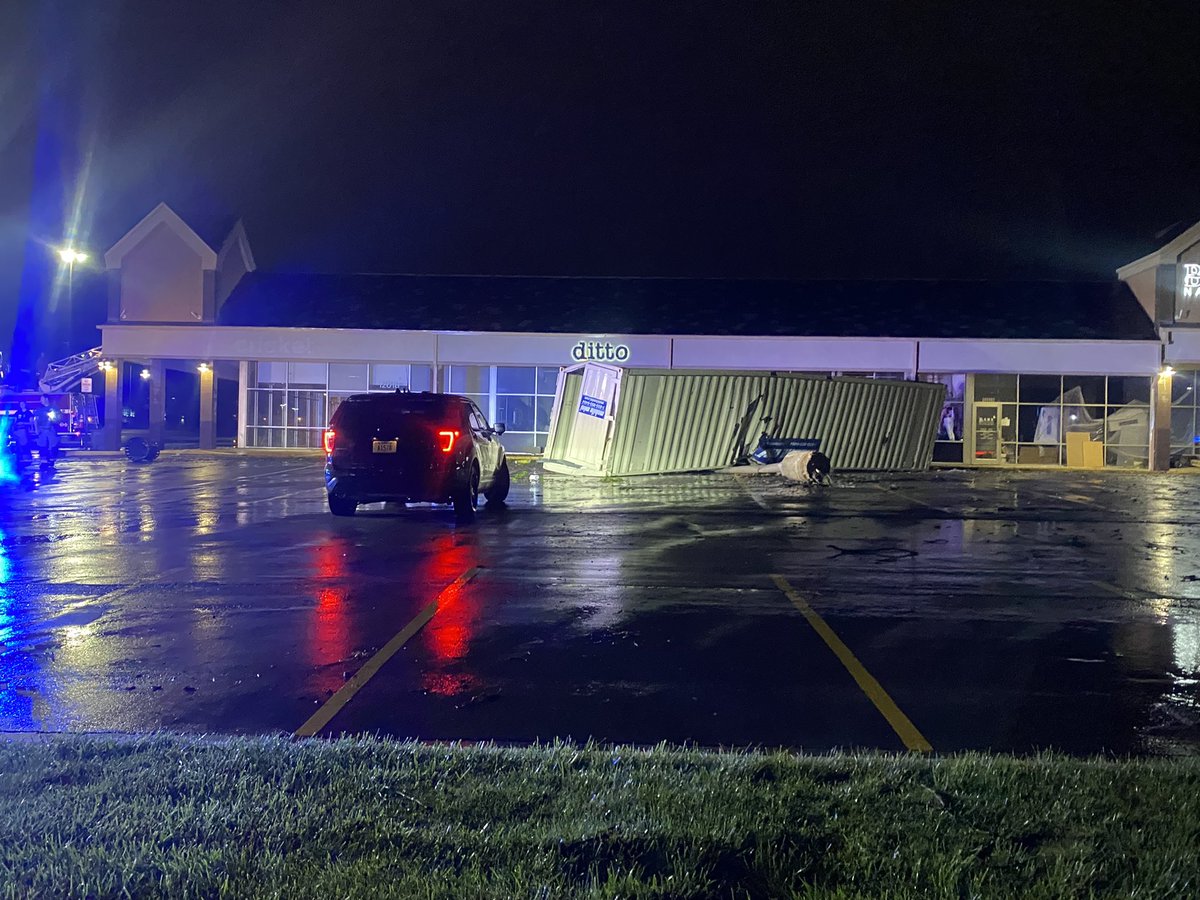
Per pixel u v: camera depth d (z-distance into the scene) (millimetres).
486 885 3812
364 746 5562
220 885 3840
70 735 5988
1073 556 14219
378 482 16781
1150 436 41344
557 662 8031
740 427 30203
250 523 17188
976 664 8078
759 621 9594
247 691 7207
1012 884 3891
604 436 28344
